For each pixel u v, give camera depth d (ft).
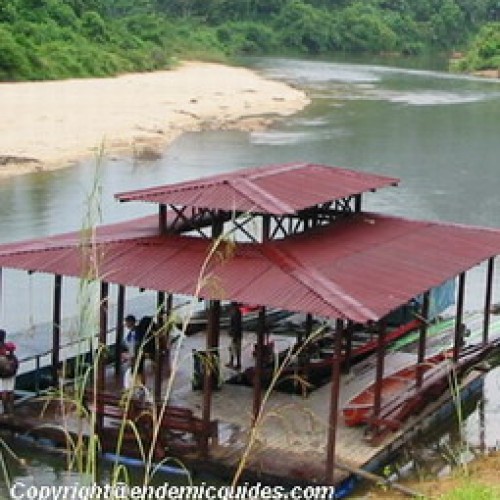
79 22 291.79
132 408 53.72
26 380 63.16
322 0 473.67
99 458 54.49
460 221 132.57
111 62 272.51
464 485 47.91
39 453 56.29
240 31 426.51
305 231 60.29
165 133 190.60
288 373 62.59
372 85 308.60
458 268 60.70
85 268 28.68
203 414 53.26
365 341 70.59
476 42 408.26
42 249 59.62
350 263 56.18
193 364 63.98
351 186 65.00
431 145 196.24
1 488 52.16
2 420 57.36
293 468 52.08
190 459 53.01
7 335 68.64
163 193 57.93
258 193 56.95
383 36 462.19
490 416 64.95
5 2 259.19
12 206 124.36
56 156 156.25
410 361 68.64
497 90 303.07
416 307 75.87
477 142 201.26
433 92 291.58
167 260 55.31
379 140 199.82
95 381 26.71
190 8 435.94
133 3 415.64
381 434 56.59
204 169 158.30
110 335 70.03
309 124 218.79
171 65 314.96
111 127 185.98
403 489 51.65
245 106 238.89
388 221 66.85
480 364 69.31
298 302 50.01
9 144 160.66
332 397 50.01
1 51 229.45
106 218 119.96
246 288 51.60
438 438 61.00
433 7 501.56
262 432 56.34
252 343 69.31
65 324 71.67
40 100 208.85
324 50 448.65
